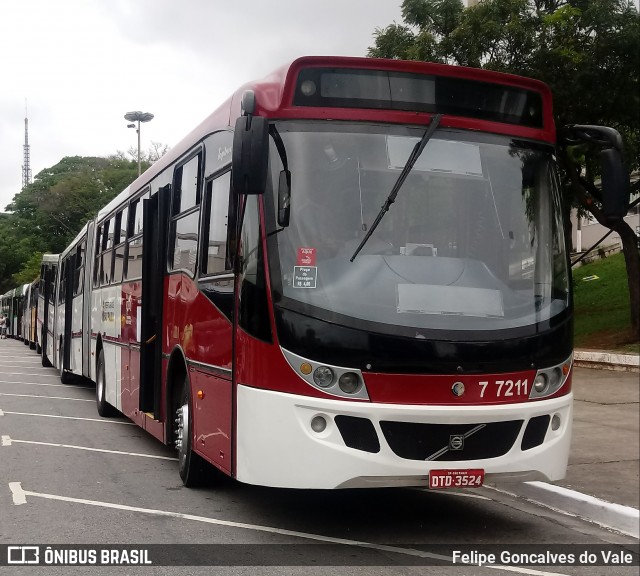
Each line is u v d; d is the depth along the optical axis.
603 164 6.80
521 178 6.64
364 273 6.04
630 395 13.04
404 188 6.29
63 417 13.62
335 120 6.36
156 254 9.52
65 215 76.25
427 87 6.55
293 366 5.84
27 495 7.75
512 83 6.78
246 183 5.90
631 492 7.56
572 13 16.66
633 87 17.00
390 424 5.80
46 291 26.19
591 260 30.42
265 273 6.03
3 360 29.91
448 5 18.42
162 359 9.03
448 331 5.96
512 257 6.41
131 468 9.21
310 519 7.00
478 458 5.95
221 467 6.62
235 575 5.44
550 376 6.26
